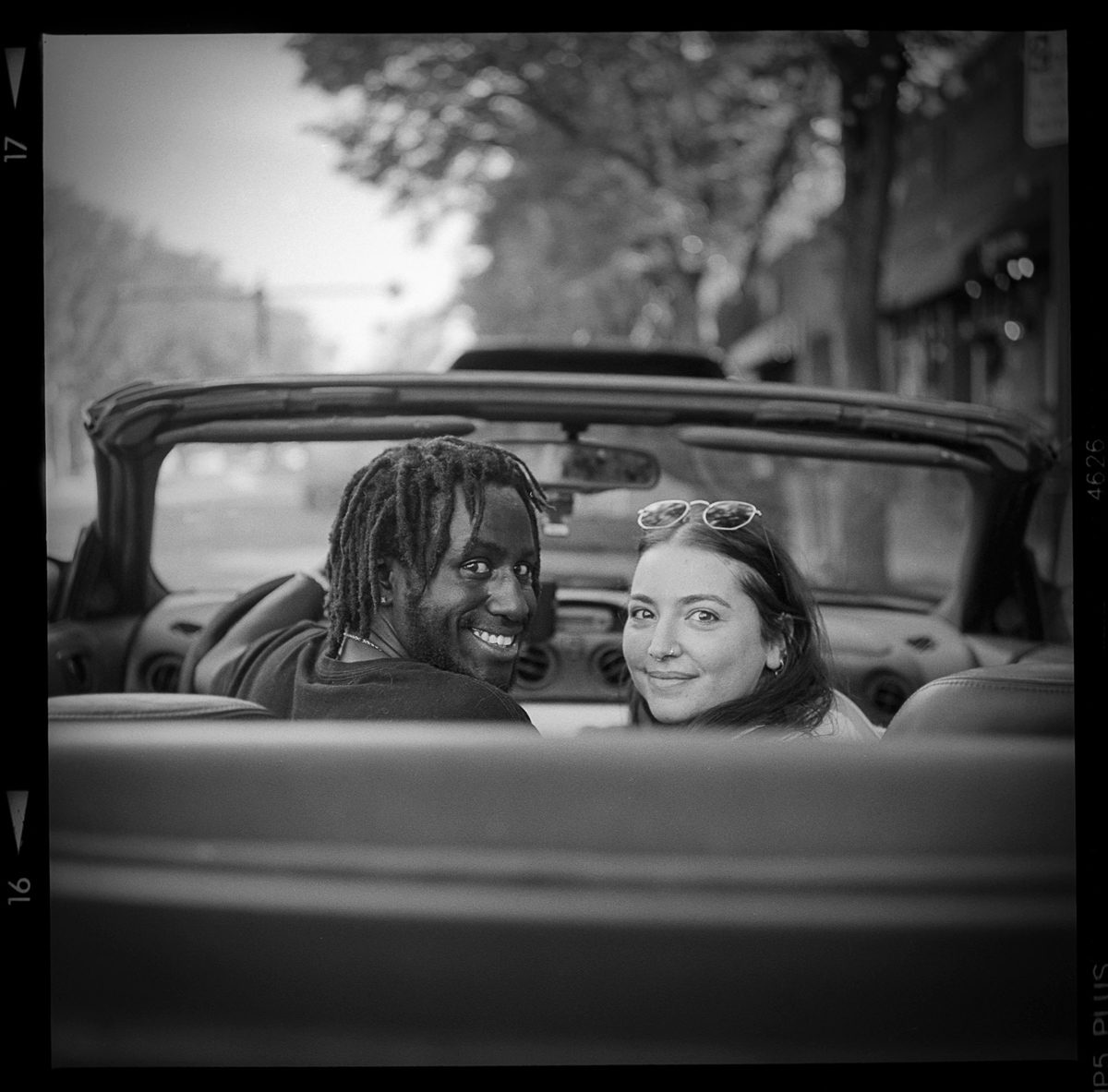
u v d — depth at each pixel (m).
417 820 1.95
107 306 9.77
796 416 2.90
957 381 16.14
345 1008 2.01
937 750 2.00
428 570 2.42
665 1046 2.02
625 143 13.48
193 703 2.28
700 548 2.42
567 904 1.95
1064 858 2.02
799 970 1.99
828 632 3.19
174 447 2.83
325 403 2.77
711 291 21.73
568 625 2.96
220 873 2.00
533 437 2.94
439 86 12.06
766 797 1.96
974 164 14.77
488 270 22.56
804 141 13.68
